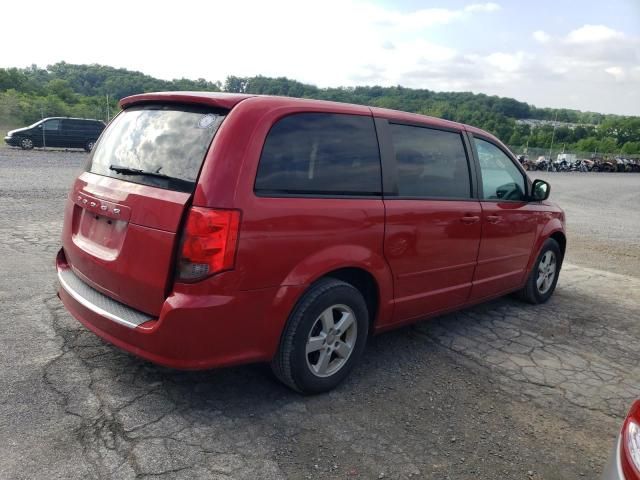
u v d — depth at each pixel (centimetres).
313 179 320
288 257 301
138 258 294
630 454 196
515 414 340
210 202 274
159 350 285
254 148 291
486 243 459
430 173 404
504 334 484
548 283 592
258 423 302
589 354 453
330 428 304
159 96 331
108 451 265
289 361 317
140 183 305
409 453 288
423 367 399
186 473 254
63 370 340
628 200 2291
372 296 375
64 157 2080
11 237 680
